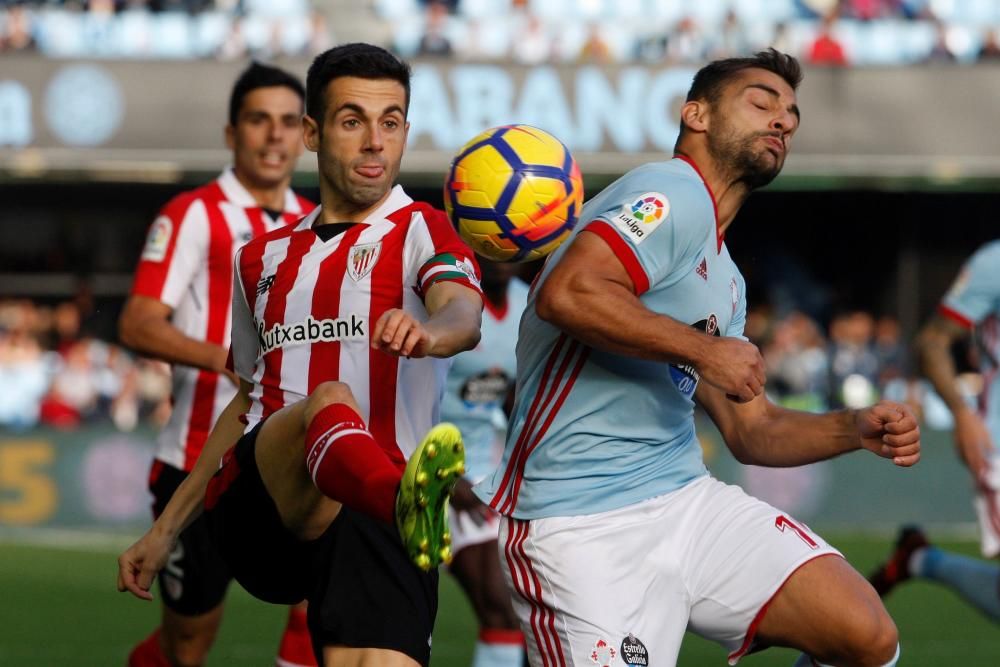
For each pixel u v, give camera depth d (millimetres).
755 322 66438
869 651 13828
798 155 59531
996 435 24938
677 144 15117
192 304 21141
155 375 56312
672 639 14422
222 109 57438
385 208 14531
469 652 27641
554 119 57844
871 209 72812
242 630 29734
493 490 14992
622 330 13211
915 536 26547
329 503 13867
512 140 14102
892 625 13914
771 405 15812
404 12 64500
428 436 11133
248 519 14250
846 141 59625
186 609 20062
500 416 22547
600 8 63906
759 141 14562
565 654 14336
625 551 14250
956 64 59812
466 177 14031
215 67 57469
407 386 14344
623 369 14250
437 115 57375
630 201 13781
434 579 14352
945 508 48906
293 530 14109
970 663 26688
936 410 58562
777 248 73438
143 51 61156
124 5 61281
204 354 19938
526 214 13922
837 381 59500
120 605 33125
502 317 21891
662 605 14352
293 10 62844
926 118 59844
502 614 21188
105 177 63469
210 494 14547
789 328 61125
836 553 14367
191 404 20875
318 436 12617
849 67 59688
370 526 13984
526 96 57719
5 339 59500
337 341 14195
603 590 14133
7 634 29266
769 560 14141
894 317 73250
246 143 21406
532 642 14711
